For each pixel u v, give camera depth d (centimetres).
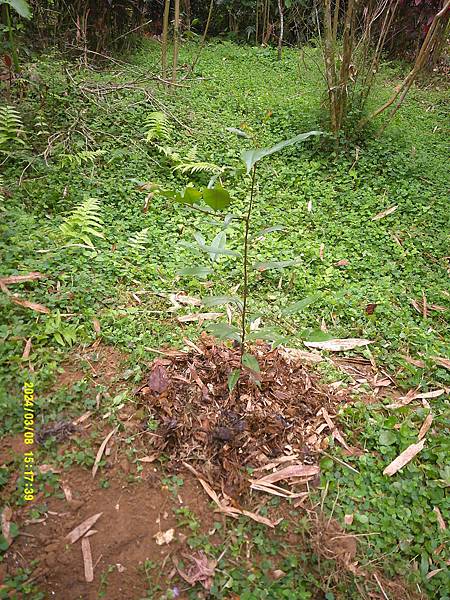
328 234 452
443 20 785
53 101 534
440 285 410
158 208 449
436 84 852
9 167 458
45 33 659
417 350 346
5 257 337
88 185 455
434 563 236
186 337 322
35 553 217
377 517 245
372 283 403
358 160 552
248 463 257
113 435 258
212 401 277
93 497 237
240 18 1048
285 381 297
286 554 230
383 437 278
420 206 496
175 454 256
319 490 253
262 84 758
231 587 217
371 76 588
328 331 353
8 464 239
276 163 549
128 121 552
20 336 287
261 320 350
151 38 935
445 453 273
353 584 224
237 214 456
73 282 337
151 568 220
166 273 378
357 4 543
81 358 293
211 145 555
